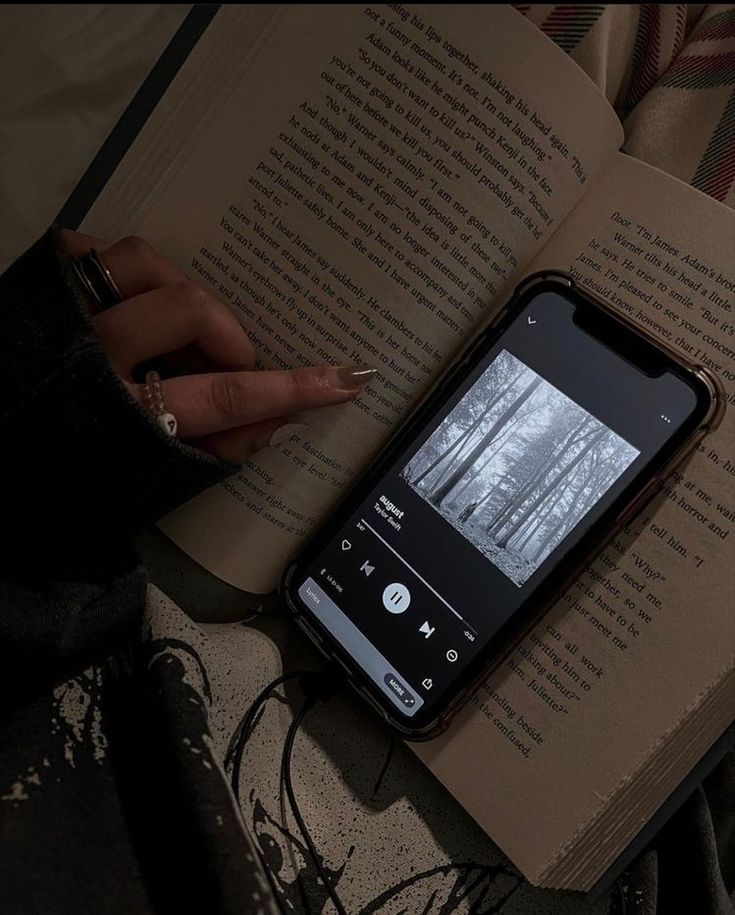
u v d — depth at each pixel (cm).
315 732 37
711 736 34
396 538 37
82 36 39
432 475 37
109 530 32
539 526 35
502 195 34
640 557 34
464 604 36
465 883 35
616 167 35
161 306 32
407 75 33
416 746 36
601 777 33
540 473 35
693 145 37
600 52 36
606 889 36
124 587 32
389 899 34
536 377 35
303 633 38
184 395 32
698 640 32
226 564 38
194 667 32
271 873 33
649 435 34
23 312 30
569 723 34
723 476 33
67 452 30
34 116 40
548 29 36
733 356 33
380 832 35
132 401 29
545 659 35
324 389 34
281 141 35
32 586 31
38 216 42
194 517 38
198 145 36
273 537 38
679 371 33
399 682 36
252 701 35
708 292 33
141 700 31
